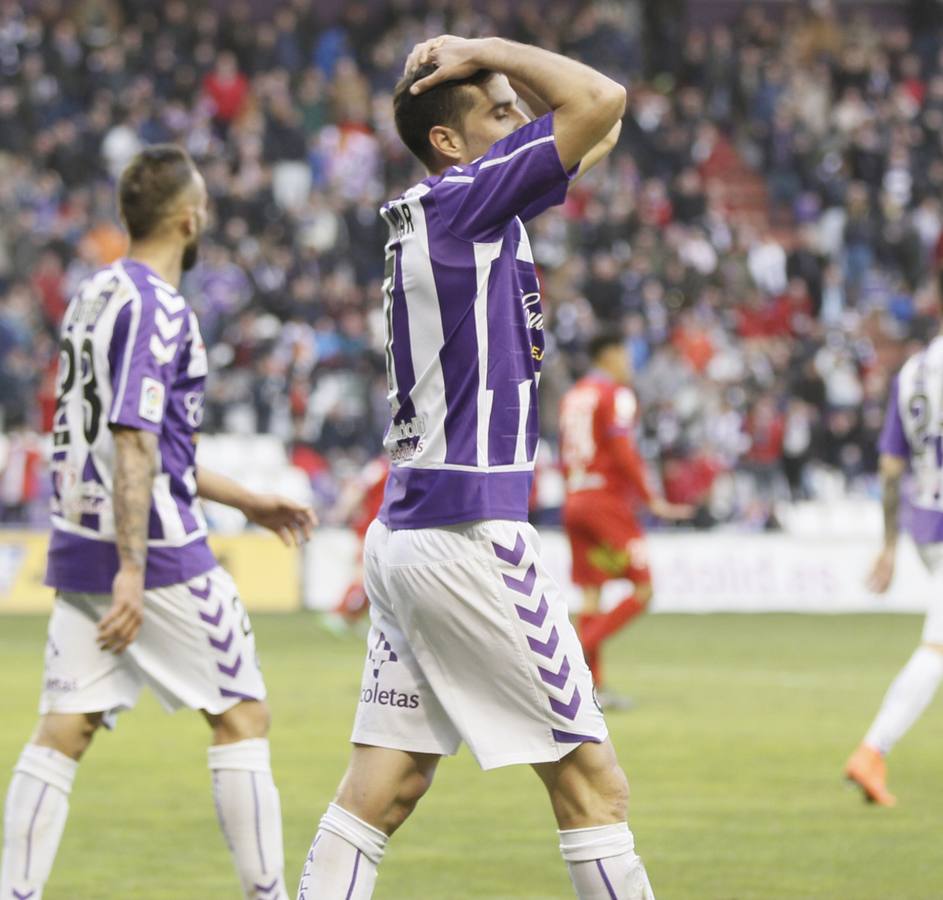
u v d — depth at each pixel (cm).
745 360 8119
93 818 2469
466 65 1357
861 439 7906
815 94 10369
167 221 1733
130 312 1639
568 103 1292
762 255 9456
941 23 11269
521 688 1330
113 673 1669
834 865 2167
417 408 1348
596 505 3816
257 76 9412
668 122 9981
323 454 7075
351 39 9812
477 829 2412
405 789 1382
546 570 1350
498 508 1329
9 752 3083
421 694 1371
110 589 1647
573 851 1352
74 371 1675
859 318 9206
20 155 8425
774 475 7675
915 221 9888
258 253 8000
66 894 1989
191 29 9262
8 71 8794
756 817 2503
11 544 6556
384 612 1398
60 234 7819
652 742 3284
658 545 7006
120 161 8512
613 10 10519
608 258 8406
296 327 7588
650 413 7694
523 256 1358
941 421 2595
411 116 1393
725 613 6869
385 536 1384
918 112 10456
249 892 1667
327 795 2658
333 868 1362
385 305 1382
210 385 7212
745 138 10262
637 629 6103
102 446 1650
